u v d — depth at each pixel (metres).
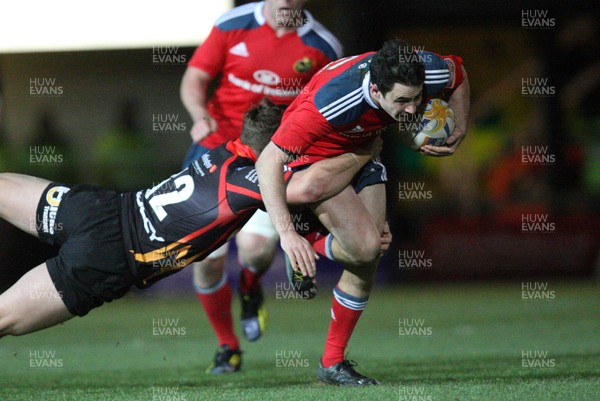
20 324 16.08
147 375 21.42
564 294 42.94
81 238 16.23
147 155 48.62
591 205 51.53
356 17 48.88
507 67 55.28
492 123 55.06
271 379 19.89
